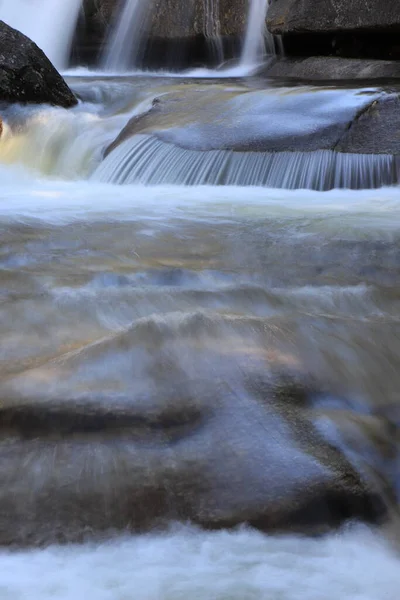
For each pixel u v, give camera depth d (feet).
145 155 33.71
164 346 11.71
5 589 7.59
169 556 8.33
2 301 14.99
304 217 25.03
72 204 27.48
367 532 9.00
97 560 8.26
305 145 31.73
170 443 9.89
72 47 63.10
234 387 10.83
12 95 40.68
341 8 49.42
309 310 15.17
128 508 9.00
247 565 8.15
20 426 10.18
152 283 17.43
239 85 42.88
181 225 23.68
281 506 9.02
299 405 10.73
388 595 7.63
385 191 30.30
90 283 16.83
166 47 61.21
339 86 40.09
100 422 10.17
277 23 52.80
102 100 44.37
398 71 46.42
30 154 38.78
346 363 12.16
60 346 12.92
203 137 33.37
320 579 7.90
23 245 20.52
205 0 58.70
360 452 10.02
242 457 9.60
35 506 8.95
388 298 16.20
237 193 30.07
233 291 15.75
